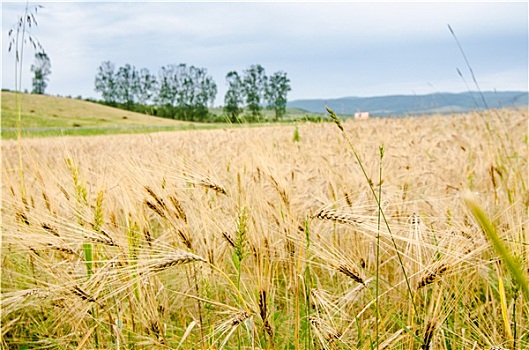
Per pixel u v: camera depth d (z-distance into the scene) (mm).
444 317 2109
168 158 2861
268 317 2264
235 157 5031
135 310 2654
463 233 2457
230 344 2730
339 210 2295
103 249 2715
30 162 3332
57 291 2385
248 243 2443
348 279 2848
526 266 2074
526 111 14211
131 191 2578
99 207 2516
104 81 125375
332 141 9367
